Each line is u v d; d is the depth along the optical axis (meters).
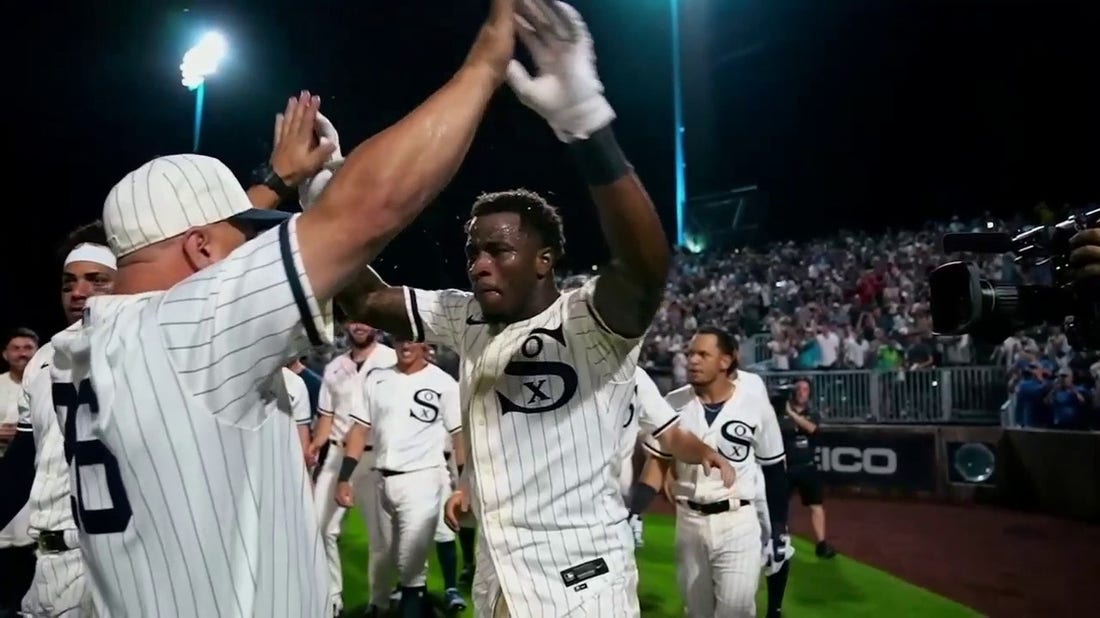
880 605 7.09
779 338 15.38
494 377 2.55
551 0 1.77
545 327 2.54
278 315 1.30
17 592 4.58
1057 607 7.12
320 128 2.18
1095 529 10.08
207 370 1.32
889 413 13.13
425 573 6.12
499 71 1.43
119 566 1.36
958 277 2.65
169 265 1.49
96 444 1.38
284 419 1.52
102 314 1.43
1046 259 2.79
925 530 10.18
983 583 7.86
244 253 1.34
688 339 16.91
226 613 1.34
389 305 2.82
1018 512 11.21
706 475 4.54
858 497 12.73
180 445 1.31
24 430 3.39
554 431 2.51
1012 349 12.72
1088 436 10.49
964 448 12.08
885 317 15.69
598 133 1.97
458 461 6.35
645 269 2.25
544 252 2.59
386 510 6.16
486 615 2.59
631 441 3.48
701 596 5.05
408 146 1.31
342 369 7.12
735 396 5.13
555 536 2.51
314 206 1.34
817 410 13.67
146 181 1.49
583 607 2.48
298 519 1.50
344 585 7.25
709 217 23.88
